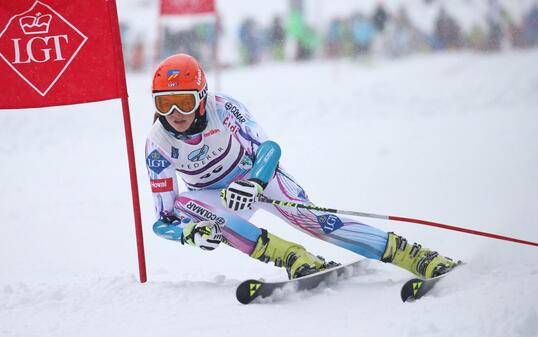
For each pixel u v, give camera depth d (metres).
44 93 14.70
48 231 23.16
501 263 14.03
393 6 86.44
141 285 14.55
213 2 44.88
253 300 12.90
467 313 11.24
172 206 14.22
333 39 78.81
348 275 14.59
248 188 13.16
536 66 64.75
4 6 14.61
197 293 13.84
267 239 13.75
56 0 14.60
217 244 13.38
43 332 12.07
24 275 17.55
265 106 51.19
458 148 34.44
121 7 91.88
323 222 14.33
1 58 14.68
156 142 13.89
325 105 50.88
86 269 18.03
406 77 62.72
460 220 20.83
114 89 14.73
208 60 74.88
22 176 33.72
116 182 31.64
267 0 97.81
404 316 11.58
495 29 81.06
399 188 26.38
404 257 13.91
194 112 13.44
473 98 51.31
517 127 39.38
